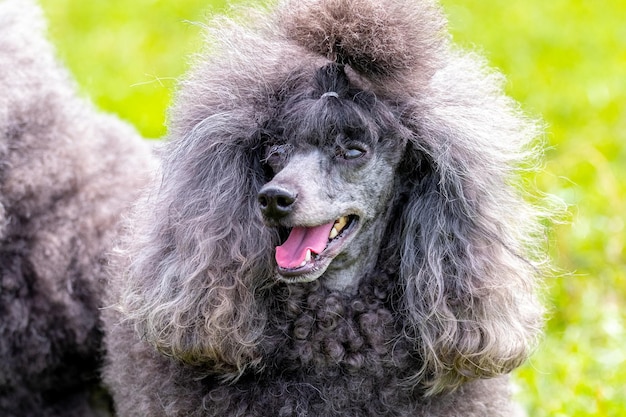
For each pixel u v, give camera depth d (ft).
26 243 17.90
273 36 15.23
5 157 17.90
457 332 15.10
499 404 16.34
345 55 14.34
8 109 18.04
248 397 15.47
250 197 15.23
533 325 15.88
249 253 15.03
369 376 15.34
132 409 16.49
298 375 15.47
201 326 14.96
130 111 31.17
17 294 17.89
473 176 15.10
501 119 15.75
